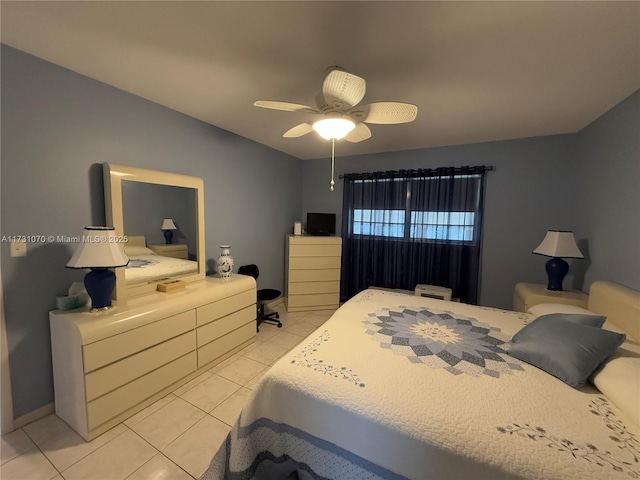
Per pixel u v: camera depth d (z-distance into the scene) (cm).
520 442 96
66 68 185
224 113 265
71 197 191
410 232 393
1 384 166
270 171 394
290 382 130
